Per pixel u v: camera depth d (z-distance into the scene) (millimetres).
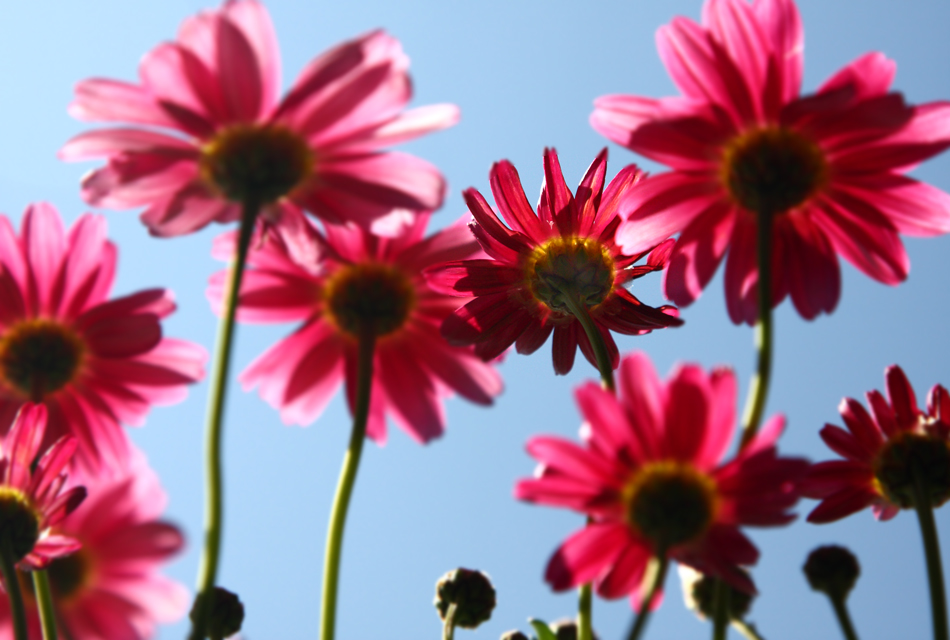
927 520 446
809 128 444
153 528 517
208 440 420
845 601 453
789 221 457
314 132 445
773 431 417
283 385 503
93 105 441
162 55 439
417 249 500
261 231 456
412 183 449
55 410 493
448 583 497
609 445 425
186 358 496
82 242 495
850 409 472
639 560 426
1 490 462
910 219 451
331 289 500
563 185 493
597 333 476
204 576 415
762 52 445
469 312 491
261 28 442
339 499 452
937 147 442
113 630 510
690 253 462
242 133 444
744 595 461
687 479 425
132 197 446
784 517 420
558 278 489
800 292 461
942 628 432
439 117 446
